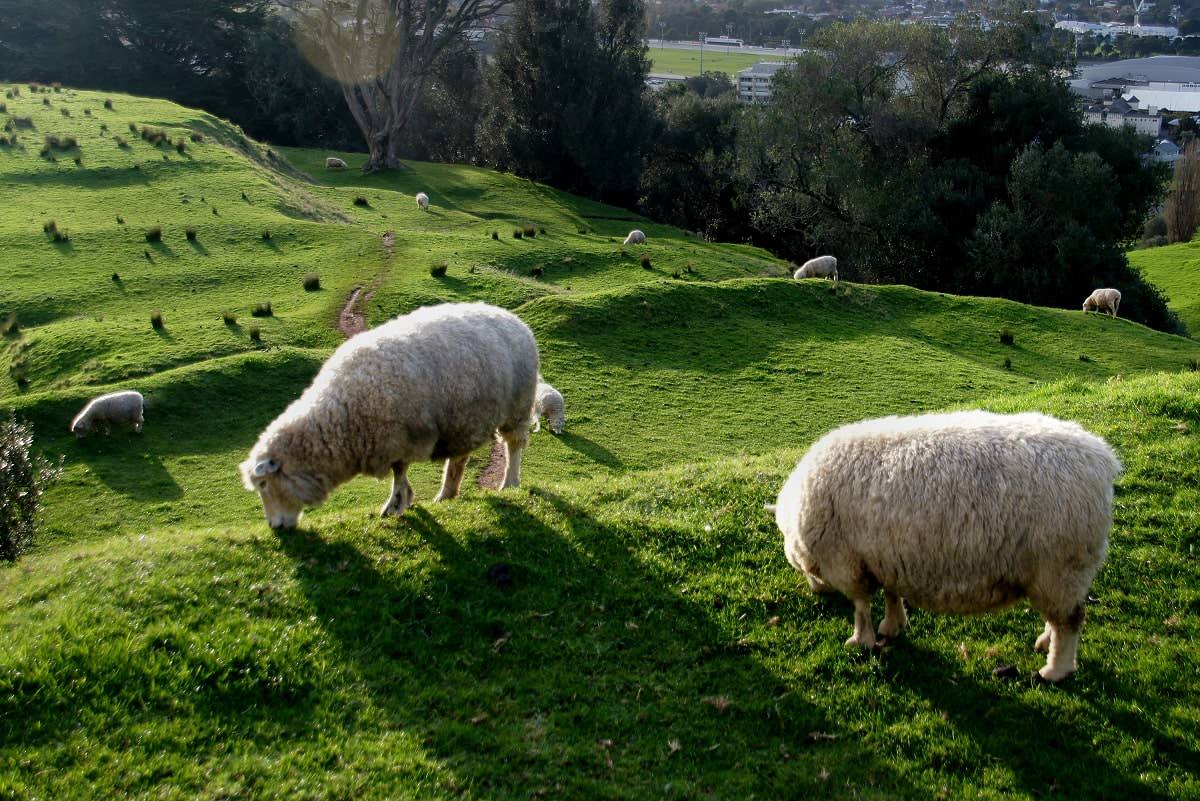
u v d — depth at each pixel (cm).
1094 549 671
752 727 694
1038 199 4634
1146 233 9006
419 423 1008
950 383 2691
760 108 5694
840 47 5322
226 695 698
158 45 7344
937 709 704
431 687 723
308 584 842
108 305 2919
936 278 5188
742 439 2256
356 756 646
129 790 603
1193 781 621
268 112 7450
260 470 950
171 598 796
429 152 8156
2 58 6950
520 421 1207
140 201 3844
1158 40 18862
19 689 662
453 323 1079
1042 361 3069
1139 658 742
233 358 2406
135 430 2100
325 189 5131
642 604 836
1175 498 958
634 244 4266
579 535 947
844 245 5400
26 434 1923
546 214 5706
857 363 2834
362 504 1736
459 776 634
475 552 905
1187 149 8206
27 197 3744
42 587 835
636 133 6894
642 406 2445
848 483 718
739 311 3178
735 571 884
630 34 6925
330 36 5928
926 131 5206
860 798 623
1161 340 3353
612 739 679
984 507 667
